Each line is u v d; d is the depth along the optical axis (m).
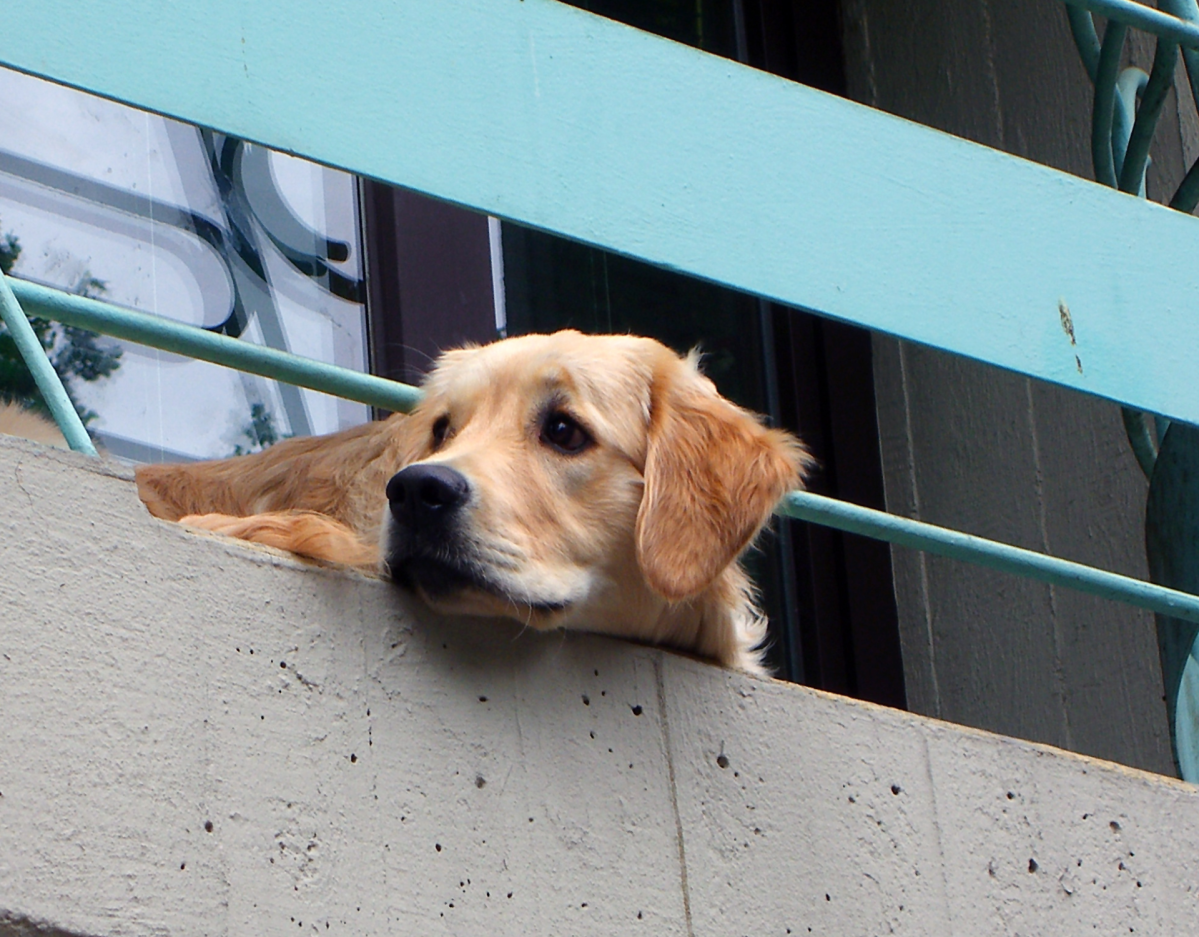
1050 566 6.75
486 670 5.44
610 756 5.55
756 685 5.99
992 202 7.13
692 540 6.12
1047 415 11.21
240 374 9.35
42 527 4.69
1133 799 6.62
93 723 4.59
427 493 5.46
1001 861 6.22
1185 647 7.69
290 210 9.73
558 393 6.25
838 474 11.68
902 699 11.34
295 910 4.75
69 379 8.88
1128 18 7.64
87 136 9.12
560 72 6.21
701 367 11.42
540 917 5.18
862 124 6.90
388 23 5.86
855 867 5.89
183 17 5.45
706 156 6.48
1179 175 10.73
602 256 11.14
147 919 4.49
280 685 4.98
